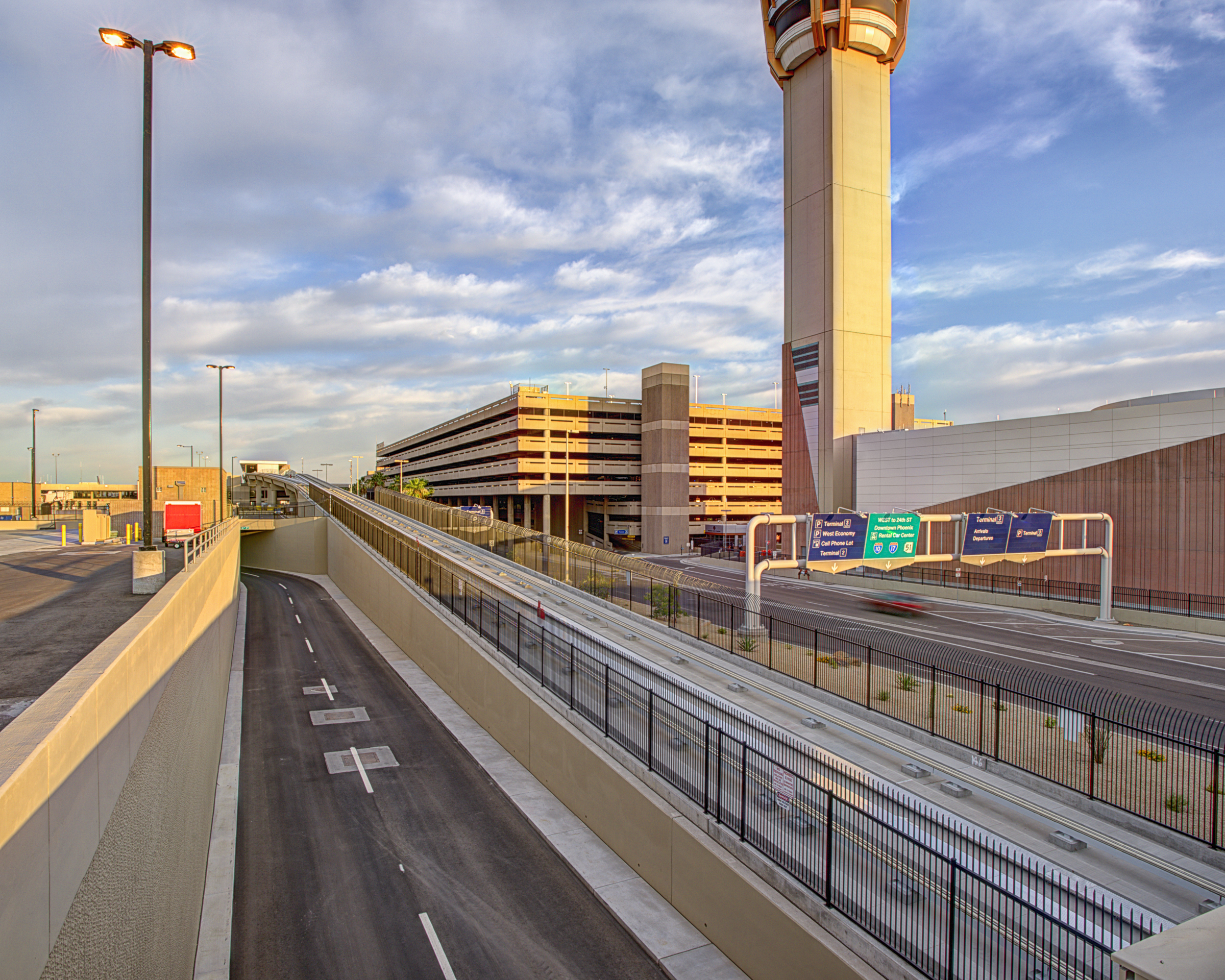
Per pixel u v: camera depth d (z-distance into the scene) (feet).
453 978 38.09
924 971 28.32
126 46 57.31
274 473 506.89
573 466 307.58
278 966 39.29
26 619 51.62
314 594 186.39
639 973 38.24
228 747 73.61
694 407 331.98
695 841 41.60
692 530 307.37
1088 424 137.18
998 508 154.20
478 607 94.12
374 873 49.19
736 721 49.49
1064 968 25.36
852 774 46.26
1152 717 63.41
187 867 38.81
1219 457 117.80
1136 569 128.47
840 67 209.67
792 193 224.33
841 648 91.81
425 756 71.72
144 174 58.39
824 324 212.23
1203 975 15.35
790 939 33.83
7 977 13.97
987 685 56.39
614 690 57.26
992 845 37.91
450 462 392.47
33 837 15.61
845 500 208.03
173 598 39.96
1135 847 39.22
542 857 51.29
